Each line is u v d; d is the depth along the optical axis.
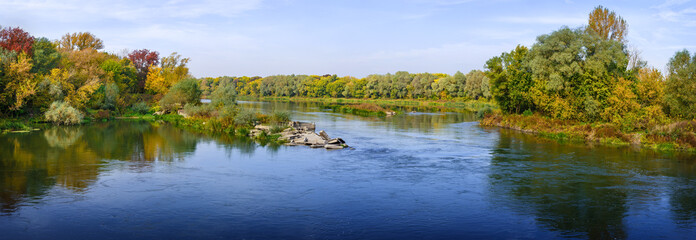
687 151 33.25
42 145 32.28
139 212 16.25
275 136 38.62
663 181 22.58
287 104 131.38
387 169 25.11
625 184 21.83
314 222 15.55
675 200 18.92
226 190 19.69
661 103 42.75
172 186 20.23
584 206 17.94
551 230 15.12
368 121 63.56
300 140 35.88
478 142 38.44
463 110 100.06
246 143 35.88
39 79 50.72
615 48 51.00
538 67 53.91
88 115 57.56
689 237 14.53
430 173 24.09
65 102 49.66
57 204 17.00
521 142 38.53
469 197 19.12
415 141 38.84
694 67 37.91
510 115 57.19
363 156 29.73
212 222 15.32
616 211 17.33
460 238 14.30
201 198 18.30
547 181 22.38
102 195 18.44
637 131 40.50
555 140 40.41
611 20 67.25
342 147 33.53
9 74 45.75
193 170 24.03
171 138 38.56
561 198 19.11
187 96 70.88
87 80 57.62
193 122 51.66
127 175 22.39
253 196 18.78
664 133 36.78
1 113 46.56
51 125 47.75
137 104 71.56
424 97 159.25
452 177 23.11
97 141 35.41
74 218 15.41
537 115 54.28
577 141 39.66
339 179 22.31
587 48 52.75
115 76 76.88
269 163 26.58
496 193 19.83
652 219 16.36
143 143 34.81
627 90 44.62
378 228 15.05
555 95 52.84
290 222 15.49
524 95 56.75
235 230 14.59
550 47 53.16
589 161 28.41
